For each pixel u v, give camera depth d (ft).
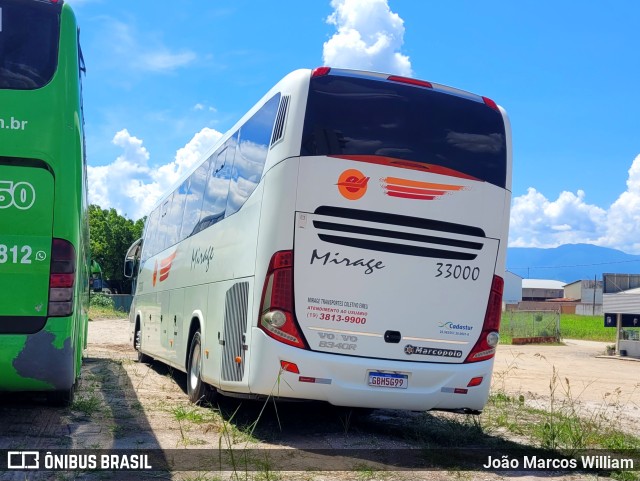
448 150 25.40
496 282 25.86
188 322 33.91
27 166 20.95
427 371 24.53
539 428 29.37
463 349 25.26
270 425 27.40
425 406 24.68
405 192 24.66
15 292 20.56
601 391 50.16
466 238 25.32
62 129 21.31
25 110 21.09
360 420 29.58
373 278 24.22
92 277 54.95
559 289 504.02
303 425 27.76
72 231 21.29
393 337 24.36
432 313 24.85
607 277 106.22
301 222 23.70
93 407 28.81
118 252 187.83
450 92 26.20
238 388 24.91
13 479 18.21
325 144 24.09
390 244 24.43
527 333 136.77
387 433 27.04
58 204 21.06
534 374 62.13
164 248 43.34
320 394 23.61
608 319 104.42
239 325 25.50
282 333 23.44
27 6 21.88
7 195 20.74
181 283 36.73
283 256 23.54
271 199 24.08
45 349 20.61
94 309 139.85
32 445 21.85
